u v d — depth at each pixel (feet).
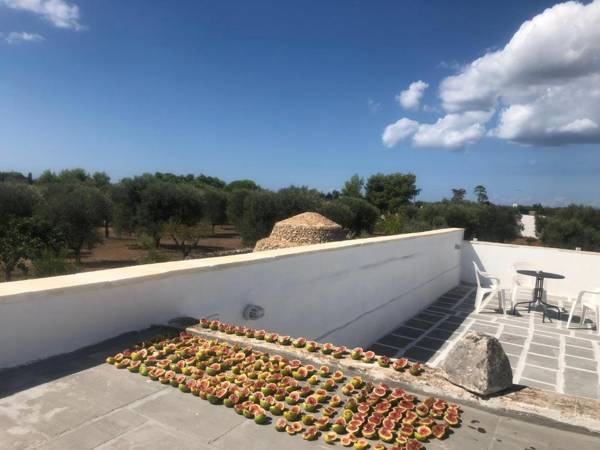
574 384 18.47
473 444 7.38
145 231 75.82
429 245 31.50
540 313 30.12
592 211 75.05
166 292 12.45
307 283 17.95
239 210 89.86
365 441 7.41
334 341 19.95
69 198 60.03
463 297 34.55
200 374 9.63
